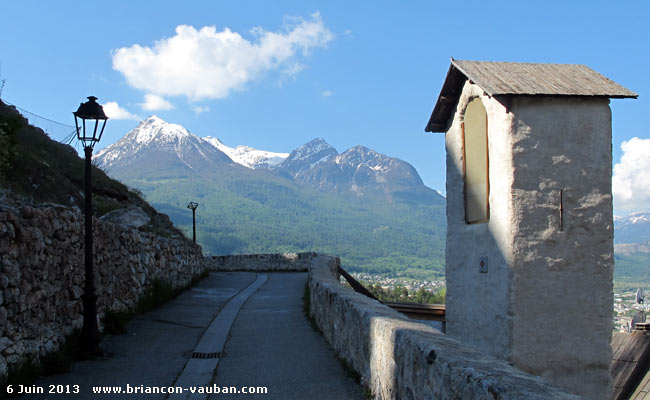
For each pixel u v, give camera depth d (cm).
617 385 1585
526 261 877
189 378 767
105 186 2488
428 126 1121
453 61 1014
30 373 704
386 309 735
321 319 1141
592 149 906
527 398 290
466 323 1016
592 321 895
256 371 810
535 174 884
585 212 898
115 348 948
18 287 709
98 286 1072
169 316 1334
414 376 472
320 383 732
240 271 3472
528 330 876
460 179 1043
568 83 929
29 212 764
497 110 911
